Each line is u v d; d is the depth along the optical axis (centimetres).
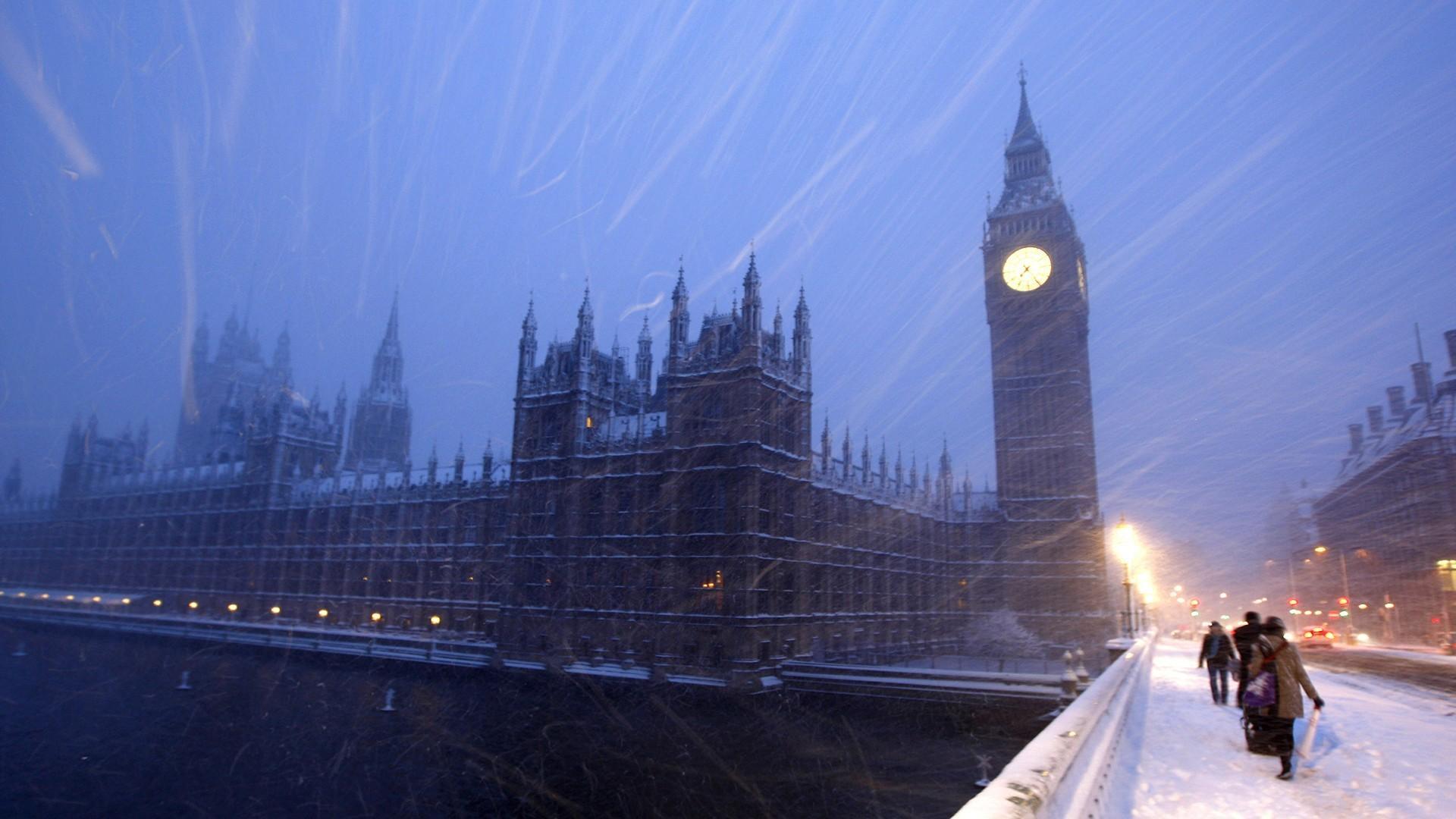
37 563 17600
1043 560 12312
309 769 5019
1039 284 12962
